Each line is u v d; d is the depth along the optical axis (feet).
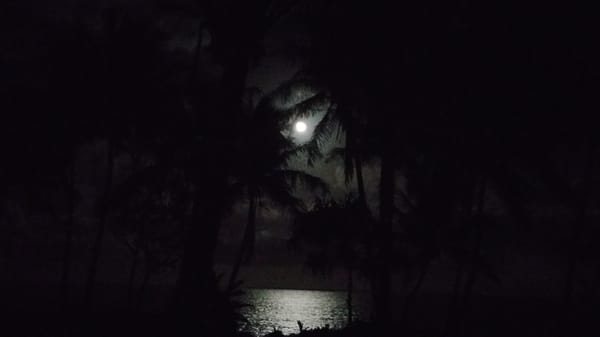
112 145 72.74
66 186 71.72
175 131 71.61
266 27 73.00
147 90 70.18
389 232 62.23
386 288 60.80
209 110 71.20
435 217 62.54
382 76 65.26
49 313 66.49
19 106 69.10
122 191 70.33
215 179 69.62
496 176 63.10
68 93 68.39
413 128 65.41
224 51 71.92
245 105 80.23
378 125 65.62
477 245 63.16
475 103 62.90
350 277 63.26
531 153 62.64
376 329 58.80
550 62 61.36
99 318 61.36
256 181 72.90
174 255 76.79
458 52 63.00
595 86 60.29
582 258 70.85
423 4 62.95
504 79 62.18
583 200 66.23
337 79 67.92
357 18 65.31
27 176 70.64
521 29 61.52
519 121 62.59
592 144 64.03
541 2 60.39
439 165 63.87
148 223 75.36
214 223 69.15
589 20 59.31
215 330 60.75
